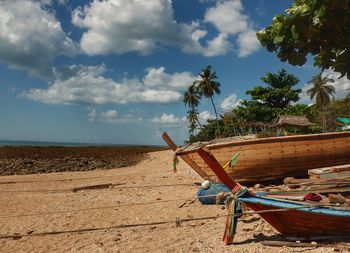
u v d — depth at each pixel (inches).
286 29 162.1
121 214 419.8
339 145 501.0
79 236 339.9
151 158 1921.8
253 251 251.1
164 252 275.0
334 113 2192.4
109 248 296.0
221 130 2463.1
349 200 271.4
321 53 174.7
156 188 608.4
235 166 490.3
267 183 511.5
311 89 2657.5
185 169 940.6
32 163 1582.2
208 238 298.5
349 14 153.3
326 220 252.2
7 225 391.9
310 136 490.6
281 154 491.5
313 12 154.3
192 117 3324.3
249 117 2016.5
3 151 2554.1
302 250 244.8
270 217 261.3
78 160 1801.2
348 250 237.9
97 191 617.3
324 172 392.8
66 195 586.2
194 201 454.6
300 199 272.5
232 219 268.2
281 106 2174.0
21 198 562.3
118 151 2940.5
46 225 386.0
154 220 382.6
